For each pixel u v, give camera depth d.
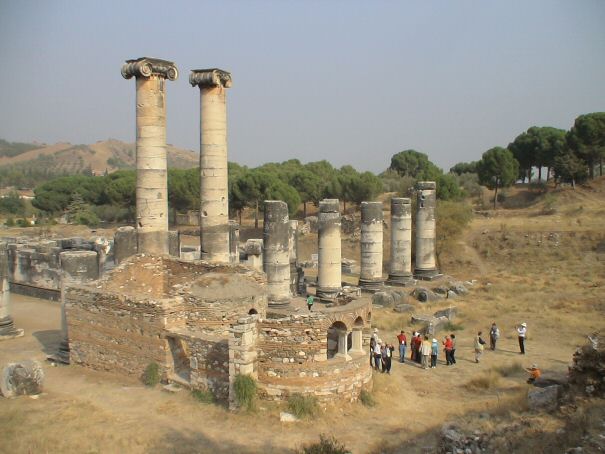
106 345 22.92
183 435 17.03
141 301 21.75
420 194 50.78
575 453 12.18
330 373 19.23
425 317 34.69
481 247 64.31
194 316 22.22
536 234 63.72
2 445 15.65
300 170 103.38
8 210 105.94
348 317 20.28
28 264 41.94
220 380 19.61
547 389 17.73
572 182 84.81
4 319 30.12
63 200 98.62
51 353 26.70
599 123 82.69
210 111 29.88
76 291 23.92
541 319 34.25
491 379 23.48
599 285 43.53
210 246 30.23
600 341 17.30
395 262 48.78
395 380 23.92
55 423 17.56
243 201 84.31
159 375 21.25
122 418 18.23
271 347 19.06
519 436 14.26
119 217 93.69
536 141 94.75
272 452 15.98
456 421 17.19
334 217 42.03
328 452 15.05
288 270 38.38
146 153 27.86
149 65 27.53
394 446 16.28
